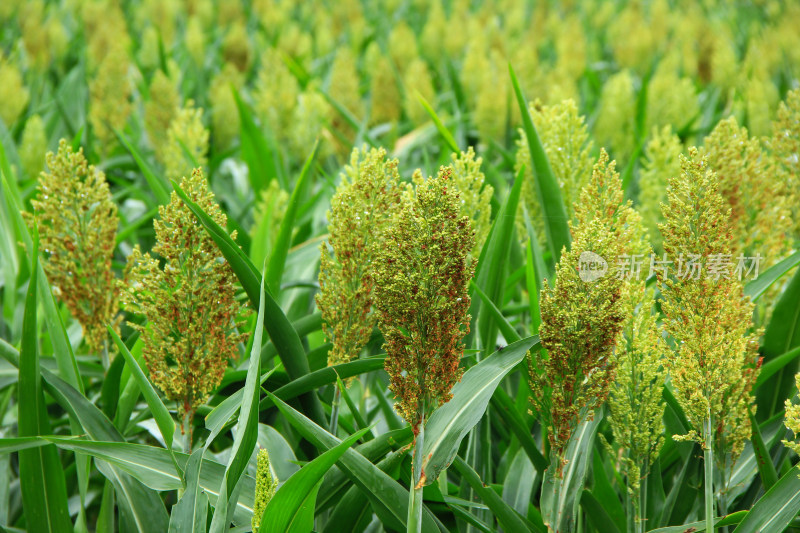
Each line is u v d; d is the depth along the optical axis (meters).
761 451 1.60
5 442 1.50
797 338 1.74
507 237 1.72
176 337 1.58
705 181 1.43
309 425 1.51
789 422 1.44
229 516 1.46
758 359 1.54
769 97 3.47
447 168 1.38
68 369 1.67
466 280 1.39
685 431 1.69
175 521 1.44
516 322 2.10
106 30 5.36
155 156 3.35
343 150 3.51
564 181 1.80
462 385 1.51
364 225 1.55
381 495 1.50
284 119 3.54
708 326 1.44
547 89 3.79
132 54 5.59
